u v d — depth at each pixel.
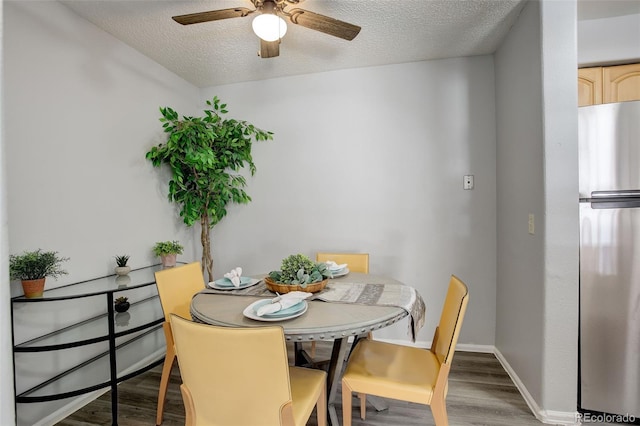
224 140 2.87
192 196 2.84
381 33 2.30
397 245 2.85
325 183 3.01
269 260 3.17
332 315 1.41
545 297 1.78
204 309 1.54
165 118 2.53
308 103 3.02
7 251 0.88
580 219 1.77
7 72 1.68
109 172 2.29
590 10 2.15
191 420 1.17
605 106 1.75
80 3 1.94
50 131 1.89
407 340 2.83
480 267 2.68
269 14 1.67
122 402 2.05
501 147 2.47
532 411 1.89
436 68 2.73
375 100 2.87
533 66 1.88
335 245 3.00
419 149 2.78
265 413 1.09
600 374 1.79
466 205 2.70
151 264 2.67
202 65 2.79
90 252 2.14
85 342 1.72
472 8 2.01
